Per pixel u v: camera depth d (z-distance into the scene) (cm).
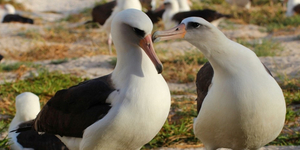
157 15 2711
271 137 796
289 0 2950
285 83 1445
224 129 768
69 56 2127
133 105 726
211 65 824
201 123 798
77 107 774
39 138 1010
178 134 1107
